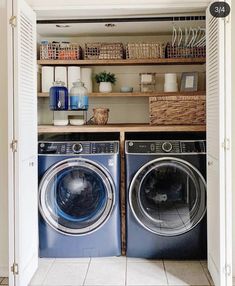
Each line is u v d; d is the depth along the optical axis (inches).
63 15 119.1
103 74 150.5
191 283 106.0
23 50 98.7
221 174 92.2
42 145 124.3
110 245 123.7
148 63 148.3
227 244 92.7
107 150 123.1
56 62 147.3
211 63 102.7
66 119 137.8
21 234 96.7
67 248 124.0
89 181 126.0
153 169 121.6
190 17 126.3
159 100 131.3
